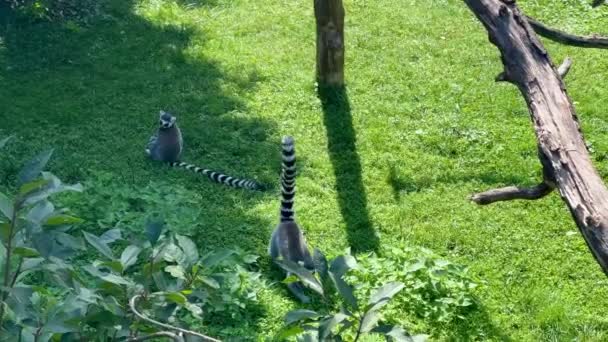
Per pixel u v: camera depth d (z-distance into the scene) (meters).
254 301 7.68
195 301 3.72
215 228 8.93
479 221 9.55
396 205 9.78
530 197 4.35
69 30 13.37
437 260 8.33
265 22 14.47
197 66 12.77
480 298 8.25
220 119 11.39
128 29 13.70
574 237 9.38
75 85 11.84
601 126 11.78
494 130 11.53
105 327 3.33
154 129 10.95
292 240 8.22
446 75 13.01
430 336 7.68
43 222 3.28
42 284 6.84
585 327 8.01
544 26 5.99
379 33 14.31
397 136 11.27
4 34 13.02
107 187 9.30
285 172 8.12
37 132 10.59
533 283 8.61
